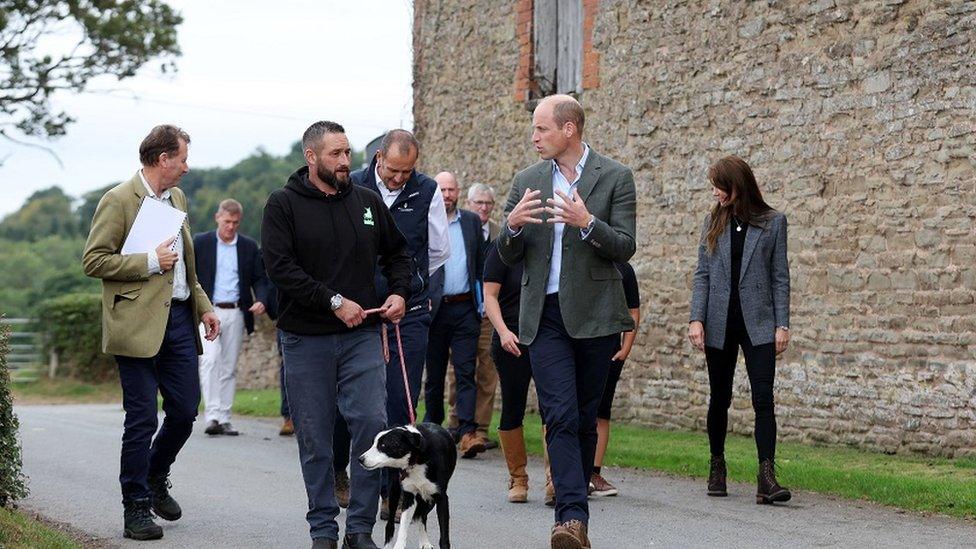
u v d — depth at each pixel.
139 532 6.62
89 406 17.19
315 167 5.91
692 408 11.89
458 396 10.26
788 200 10.87
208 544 6.55
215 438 11.82
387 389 7.25
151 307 6.57
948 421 9.36
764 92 11.18
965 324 9.32
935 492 7.51
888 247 9.95
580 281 5.98
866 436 10.01
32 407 17.23
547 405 5.92
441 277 8.70
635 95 12.70
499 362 7.82
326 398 5.94
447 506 6.04
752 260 7.64
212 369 12.13
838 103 10.44
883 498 7.57
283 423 12.98
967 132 9.38
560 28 14.02
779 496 7.49
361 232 5.96
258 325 19.41
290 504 7.85
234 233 12.34
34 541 5.92
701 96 11.90
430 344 10.20
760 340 7.58
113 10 18.98
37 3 18.38
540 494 8.23
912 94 9.80
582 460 6.18
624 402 12.68
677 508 7.49
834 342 10.35
